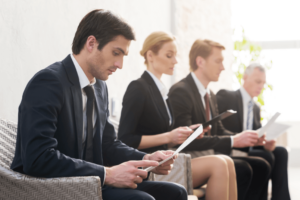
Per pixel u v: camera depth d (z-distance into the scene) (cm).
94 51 147
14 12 189
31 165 123
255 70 350
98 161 149
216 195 207
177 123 252
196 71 282
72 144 140
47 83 134
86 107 149
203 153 262
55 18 226
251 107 349
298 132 738
